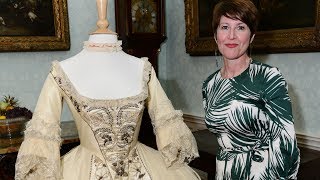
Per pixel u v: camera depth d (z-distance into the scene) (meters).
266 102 1.14
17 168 1.01
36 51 2.71
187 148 1.23
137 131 1.21
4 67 2.62
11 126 1.93
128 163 1.17
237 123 1.23
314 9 2.01
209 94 1.39
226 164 1.30
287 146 1.08
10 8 2.54
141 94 1.16
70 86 1.10
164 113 1.21
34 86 2.76
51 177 1.03
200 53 2.86
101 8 1.20
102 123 1.11
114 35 1.22
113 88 1.14
